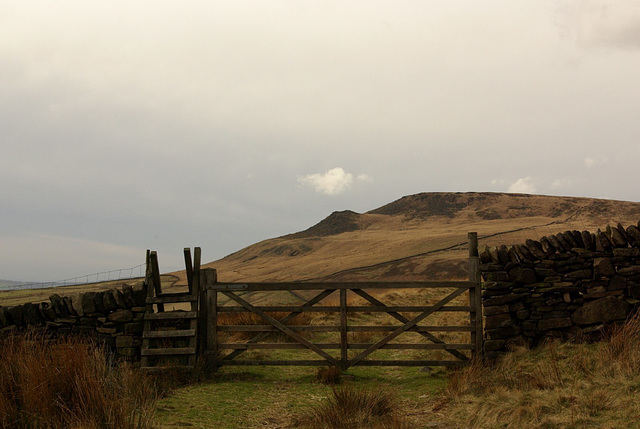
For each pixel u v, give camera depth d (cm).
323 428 630
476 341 1006
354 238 14100
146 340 999
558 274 988
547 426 580
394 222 18062
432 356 1111
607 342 873
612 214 14325
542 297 990
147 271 1030
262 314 1031
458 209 18125
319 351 1017
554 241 998
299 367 1094
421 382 913
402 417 663
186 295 1027
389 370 1055
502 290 1002
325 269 9550
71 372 629
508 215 16400
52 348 707
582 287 977
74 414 551
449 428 630
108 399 585
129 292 1021
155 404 697
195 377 950
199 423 664
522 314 986
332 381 934
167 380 911
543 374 764
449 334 1305
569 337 964
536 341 981
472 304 1021
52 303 1016
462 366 989
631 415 561
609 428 543
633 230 970
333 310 1026
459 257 8056
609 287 962
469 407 688
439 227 15388
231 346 1027
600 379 691
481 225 13762
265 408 757
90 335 1011
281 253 13675
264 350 1245
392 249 10225
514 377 789
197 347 1030
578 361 793
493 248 1016
